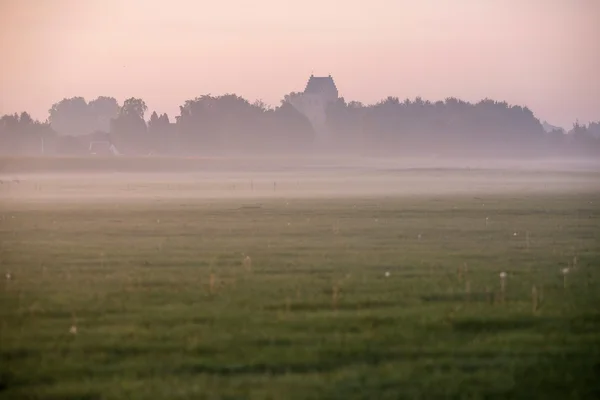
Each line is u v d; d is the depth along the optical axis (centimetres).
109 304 8825
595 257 12938
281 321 7862
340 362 6538
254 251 13662
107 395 5803
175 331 7512
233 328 7612
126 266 11938
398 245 14562
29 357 6756
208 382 6050
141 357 6712
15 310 8531
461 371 6300
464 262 12169
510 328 7675
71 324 7875
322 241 15225
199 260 12525
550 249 14000
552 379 6091
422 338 7238
